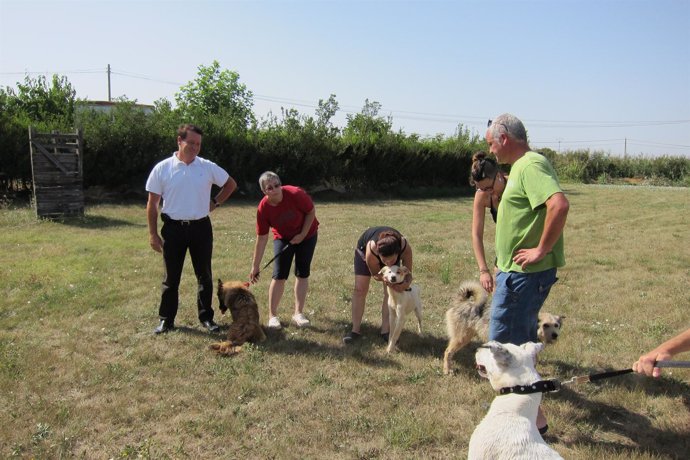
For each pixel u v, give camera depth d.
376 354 5.04
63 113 21.52
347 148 22.08
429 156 24.88
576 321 5.96
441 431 3.63
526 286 3.38
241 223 13.16
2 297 6.32
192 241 5.41
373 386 4.36
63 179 12.44
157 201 5.34
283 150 20.12
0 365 4.43
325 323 5.89
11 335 5.20
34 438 3.46
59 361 4.63
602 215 15.72
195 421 3.73
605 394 4.20
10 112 16.78
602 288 7.34
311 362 4.80
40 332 5.34
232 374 4.52
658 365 2.23
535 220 3.28
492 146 3.47
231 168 19.19
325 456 3.38
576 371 4.68
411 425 3.69
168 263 5.39
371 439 3.59
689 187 31.25
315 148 20.92
